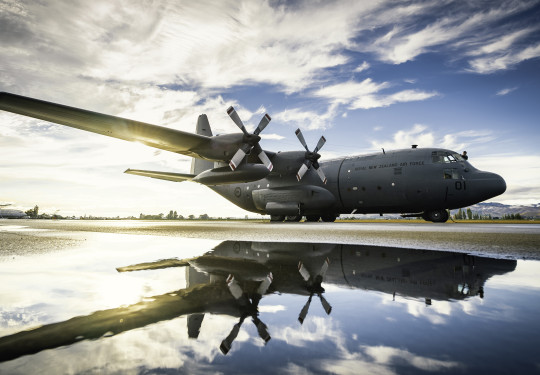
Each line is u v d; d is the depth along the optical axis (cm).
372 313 125
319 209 1770
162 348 90
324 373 71
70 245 458
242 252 360
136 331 105
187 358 81
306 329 106
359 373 71
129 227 1195
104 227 1203
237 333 103
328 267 249
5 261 292
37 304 140
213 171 1304
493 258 300
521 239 555
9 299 149
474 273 221
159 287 176
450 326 108
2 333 102
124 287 175
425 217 1659
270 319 118
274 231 865
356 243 480
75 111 826
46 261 290
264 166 1259
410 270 232
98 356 83
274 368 74
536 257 308
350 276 209
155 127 1012
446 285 178
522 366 75
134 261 290
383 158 1573
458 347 89
